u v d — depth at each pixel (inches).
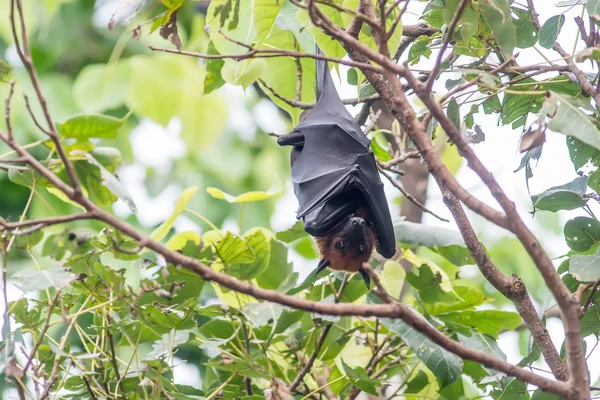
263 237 366.6
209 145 582.2
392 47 337.4
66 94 659.4
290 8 376.2
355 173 378.6
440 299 393.4
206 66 399.5
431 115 256.4
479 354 234.2
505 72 345.4
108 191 297.1
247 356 340.2
